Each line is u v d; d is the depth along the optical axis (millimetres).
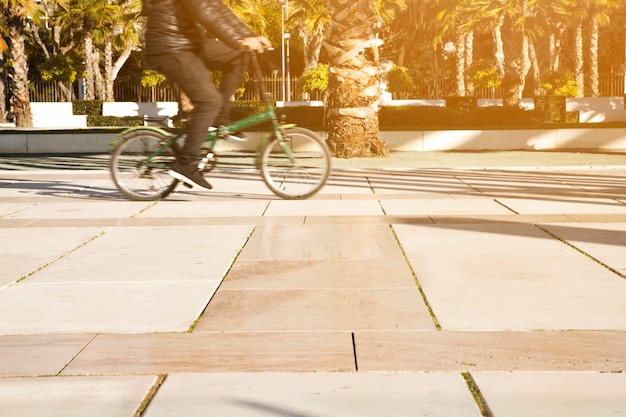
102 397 2982
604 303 4312
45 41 56125
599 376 3164
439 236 6504
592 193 9516
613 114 32094
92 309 4309
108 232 6871
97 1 42719
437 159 15320
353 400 2922
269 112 8625
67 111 39812
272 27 55438
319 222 7340
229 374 3229
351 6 15234
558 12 36375
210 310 4273
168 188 8914
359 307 4297
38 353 3535
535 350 3510
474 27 38312
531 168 13031
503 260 5496
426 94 45031
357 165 13891
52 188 10391
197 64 8008
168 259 5672
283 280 4988
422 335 3758
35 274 5207
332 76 15633
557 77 43094
